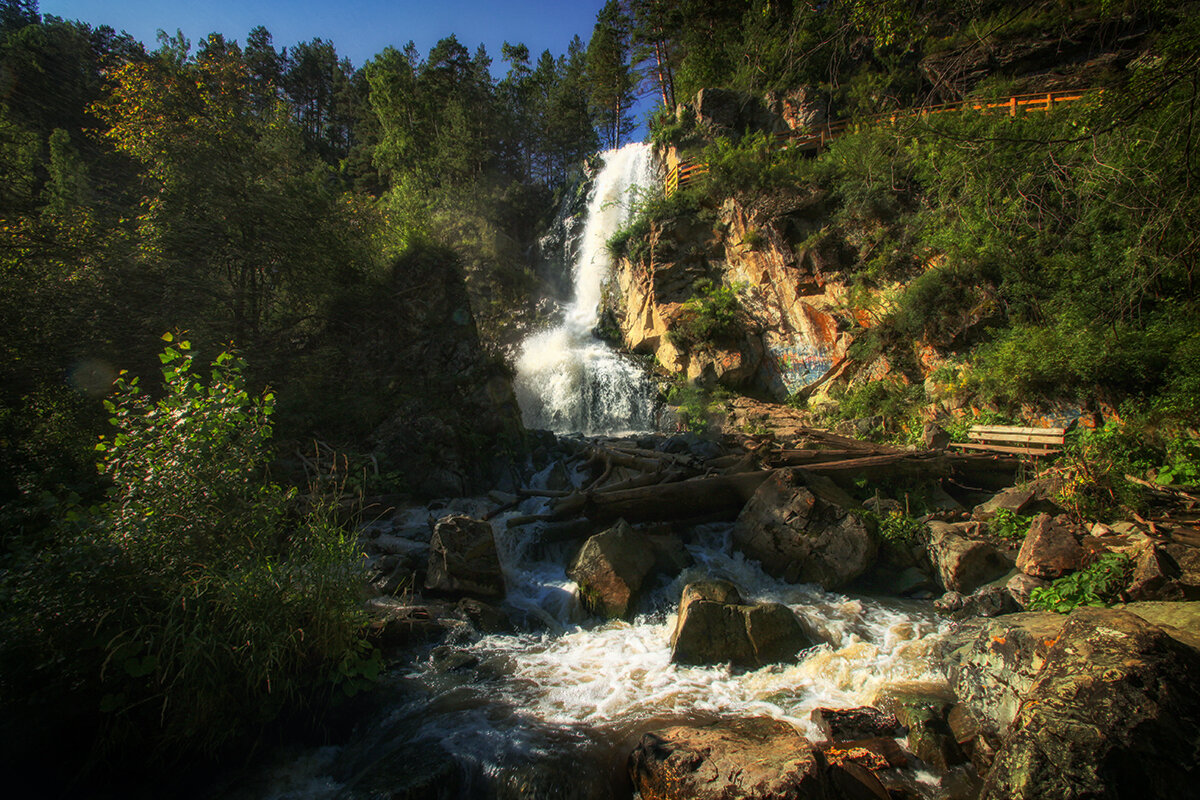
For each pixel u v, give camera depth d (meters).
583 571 7.89
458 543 7.52
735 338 20.78
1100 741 3.42
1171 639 3.88
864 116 19.55
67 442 8.23
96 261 10.39
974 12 7.19
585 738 4.96
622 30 34.78
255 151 13.34
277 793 4.39
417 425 11.22
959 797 4.20
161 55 13.38
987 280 14.53
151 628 4.21
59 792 3.96
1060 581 6.90
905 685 5.76
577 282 33.41
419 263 13.41
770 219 20.17
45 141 16.25
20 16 33.84
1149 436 10.21
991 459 11.15
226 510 4.88
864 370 17.61
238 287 12.53
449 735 4.93
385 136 38.38
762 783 3.86
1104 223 12.08
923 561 8.86
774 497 9.31
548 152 52.62
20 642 3.84
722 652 6.39
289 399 10.90
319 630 4.92
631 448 12.49
